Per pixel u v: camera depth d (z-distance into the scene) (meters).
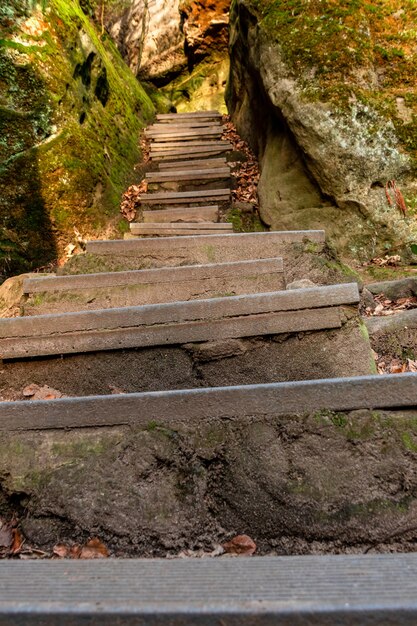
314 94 4.18
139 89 8.43
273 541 1.21
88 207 4.74
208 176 5.93
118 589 0.79
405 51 4.28
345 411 1.34
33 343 1.93
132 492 1.29
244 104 6.95
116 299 2.42
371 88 4.19
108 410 1.40
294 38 4.45
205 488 1.30
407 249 3.85
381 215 3.96
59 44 4.95
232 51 7.23
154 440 1.36
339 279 2.69
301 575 0.83
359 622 0.69
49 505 1.29
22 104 4.43
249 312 1.85
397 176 3.97
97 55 5.80
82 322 1.93
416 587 0.76
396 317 2.25
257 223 5.00
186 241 2.94
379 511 1.19
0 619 0.72
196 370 1.85
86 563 0.92
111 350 1.90
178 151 6.65
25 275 2.95
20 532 1.28
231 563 0.90
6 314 2.70
